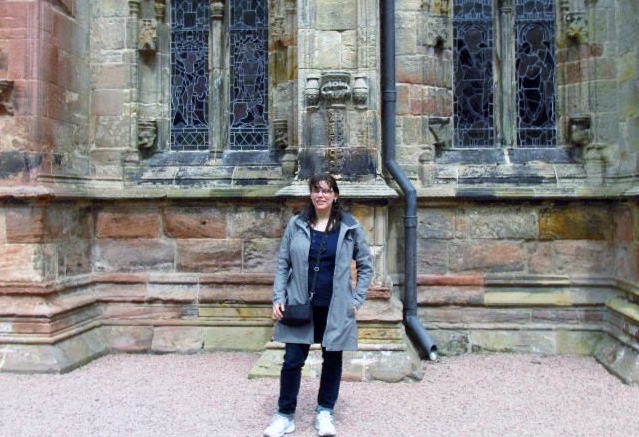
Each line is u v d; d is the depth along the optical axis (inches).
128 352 363.9
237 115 392.8
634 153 335.3
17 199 322.7
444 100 378.3
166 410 260.1
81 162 371.9
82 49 374.9
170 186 378.0
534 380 303.6
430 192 358.0
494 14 385.7
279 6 378.0
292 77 371.2
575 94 372.5
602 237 359.3
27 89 327.9
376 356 304.8
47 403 269.7
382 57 350.3
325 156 316.2
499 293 361.1
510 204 362.0
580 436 231.3
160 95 392.8
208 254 371.9
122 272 374.9
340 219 232.2
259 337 363.3
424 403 268.8
